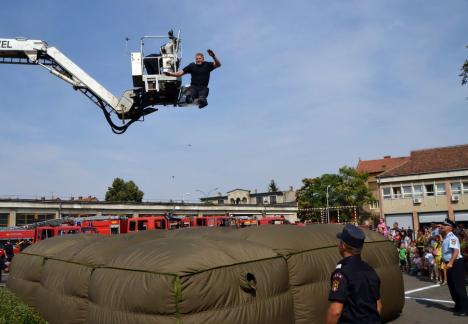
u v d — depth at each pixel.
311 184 66.12
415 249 16.31
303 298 6.36
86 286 6.73
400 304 8.52
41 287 8.09
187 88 9.53
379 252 8.33
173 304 4.95
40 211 46.19
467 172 42.75
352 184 63.22
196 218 26.45
